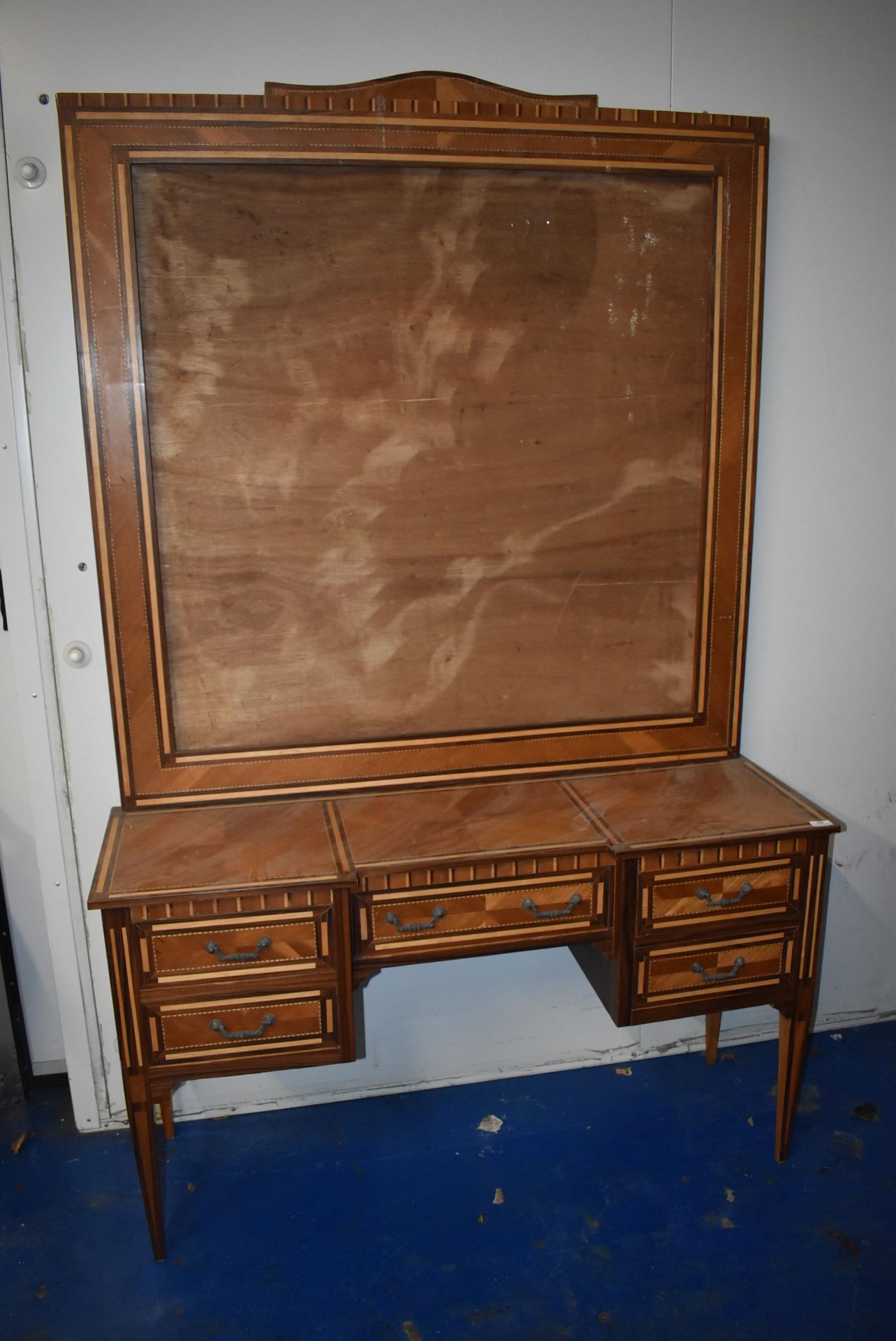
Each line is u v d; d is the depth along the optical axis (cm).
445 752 207
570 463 200
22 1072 227
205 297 179
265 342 183
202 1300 177
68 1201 200
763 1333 168
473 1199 199
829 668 231
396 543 196
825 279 209
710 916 187
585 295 193
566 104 188
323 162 177
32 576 190
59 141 172
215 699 196
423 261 185
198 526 188
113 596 186
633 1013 189
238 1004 171
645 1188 201
